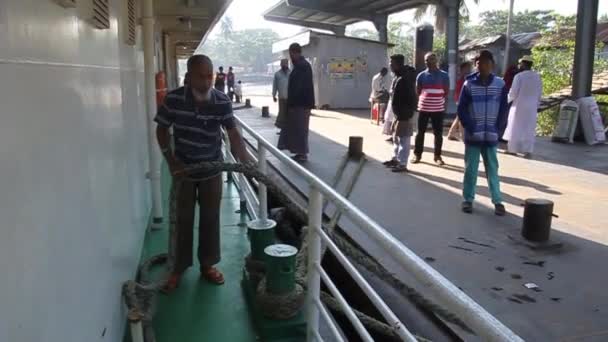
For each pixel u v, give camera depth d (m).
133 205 3.32
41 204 1.27
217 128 3.03
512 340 0.88
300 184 6.39
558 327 2.93
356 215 1.70
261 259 3.14
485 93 4.88
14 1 1.13
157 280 3.21
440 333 2.92
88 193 1.85
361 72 19.30
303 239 3.28
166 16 8.05
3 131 1.03
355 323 1.82
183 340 2.65
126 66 3.44
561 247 4.21
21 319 1.09
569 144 9.91
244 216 4.70
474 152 5.07
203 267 3.31
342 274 3.97
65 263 1.47
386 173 7.09
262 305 2.70
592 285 3.49
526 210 4.32
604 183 6.54
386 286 3.52
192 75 2.81
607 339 2.80
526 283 3.52
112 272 2.33
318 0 19.22
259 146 3.47
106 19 2.34
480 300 3.26
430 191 6.09
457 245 4.25
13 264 1.05
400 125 7.10
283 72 9.58
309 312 2.42
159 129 2.96
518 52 24.80
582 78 10.05
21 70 1.16
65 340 1.44
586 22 9.77
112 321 2.27
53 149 1.41
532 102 8.40
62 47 1.57
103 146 2.25
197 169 2.85
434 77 7.48
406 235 4.50
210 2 6.92
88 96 1.96
